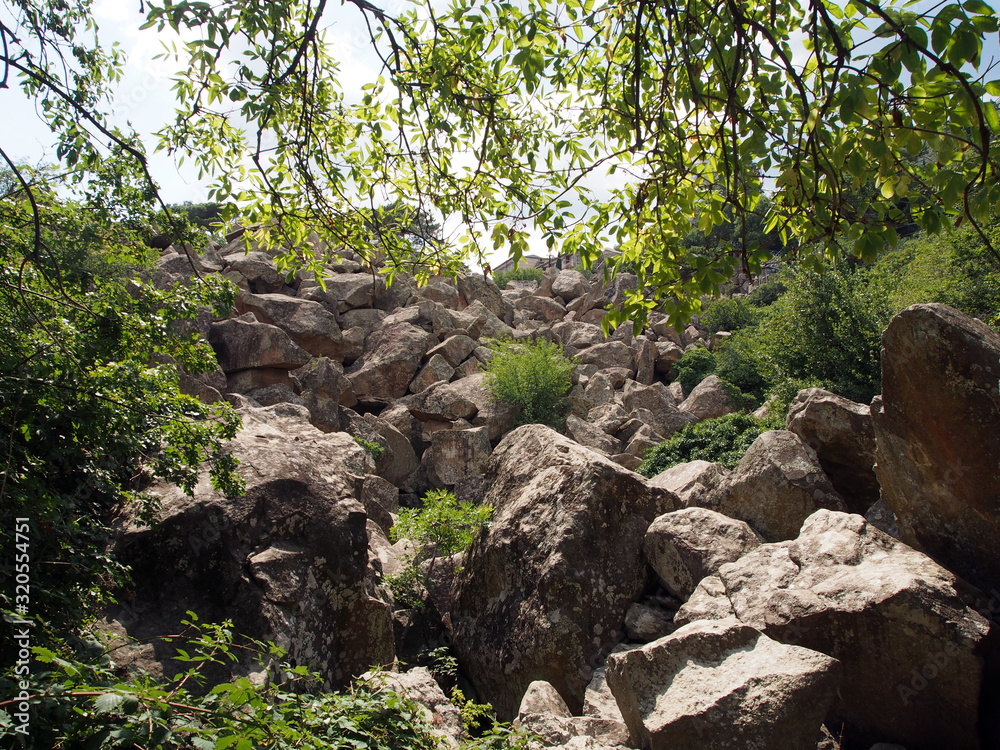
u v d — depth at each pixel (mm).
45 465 4398
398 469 15820
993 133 2338
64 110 4988
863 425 6750
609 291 27922
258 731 2398
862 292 14039
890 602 4477
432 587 8023
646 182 3209
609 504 7117
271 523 6062
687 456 13336
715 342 24406
